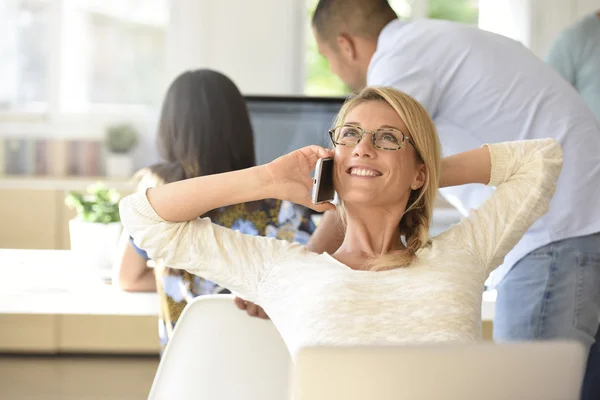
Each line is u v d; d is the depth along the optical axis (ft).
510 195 6.56
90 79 19.36
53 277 8.46
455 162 6.63
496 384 4.29
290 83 19.25
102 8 19.24
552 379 4.39
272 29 19.11
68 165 18.61
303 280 5.94
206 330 6.64
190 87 8.45
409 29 8.40
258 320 6.64
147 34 19.29
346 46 9.10
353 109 6.27
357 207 6.23
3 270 8.77
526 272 8.02
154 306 7.88
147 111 19.38
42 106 19.30
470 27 8.48
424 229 6.26
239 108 8.58
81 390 14.29
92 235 8.89
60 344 16.33
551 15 19.29
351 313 5.72
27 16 19.19
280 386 6.57
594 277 8.01
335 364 4.16
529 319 8.00
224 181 5.97
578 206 8.04
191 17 19.11
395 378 4.19
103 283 8.21
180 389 6.52
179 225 6.01
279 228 8.18
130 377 15.08
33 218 16.29
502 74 8.26
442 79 8.35
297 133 12.83
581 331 7.95
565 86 8.45
